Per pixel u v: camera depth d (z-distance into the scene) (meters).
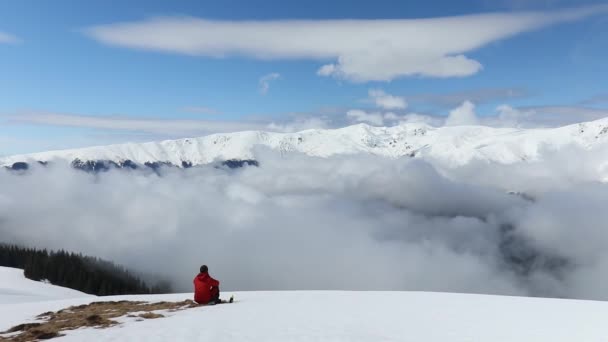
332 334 14.62
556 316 18.88
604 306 22.44
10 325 19.72
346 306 22.53
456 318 18.34
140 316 19.67
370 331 15.27
